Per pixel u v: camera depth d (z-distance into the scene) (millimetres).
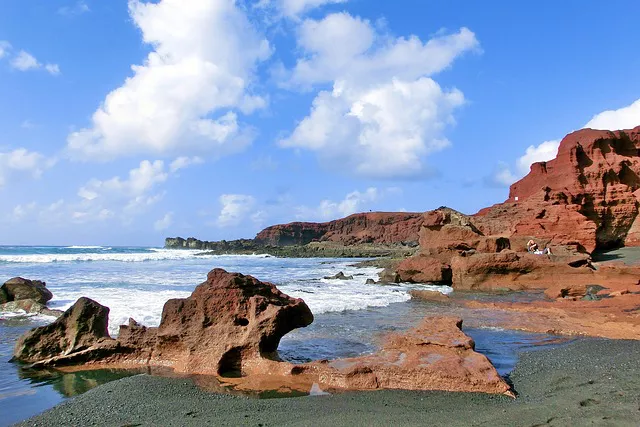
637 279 27484
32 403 9430
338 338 14938
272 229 177750
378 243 142625
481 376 9523
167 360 12141
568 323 17047
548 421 7312
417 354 10836
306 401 9062
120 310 19297
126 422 8148
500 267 30672
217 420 8102
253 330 11570
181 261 79562
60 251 103625
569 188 49625
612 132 52688
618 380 9523
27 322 18094
